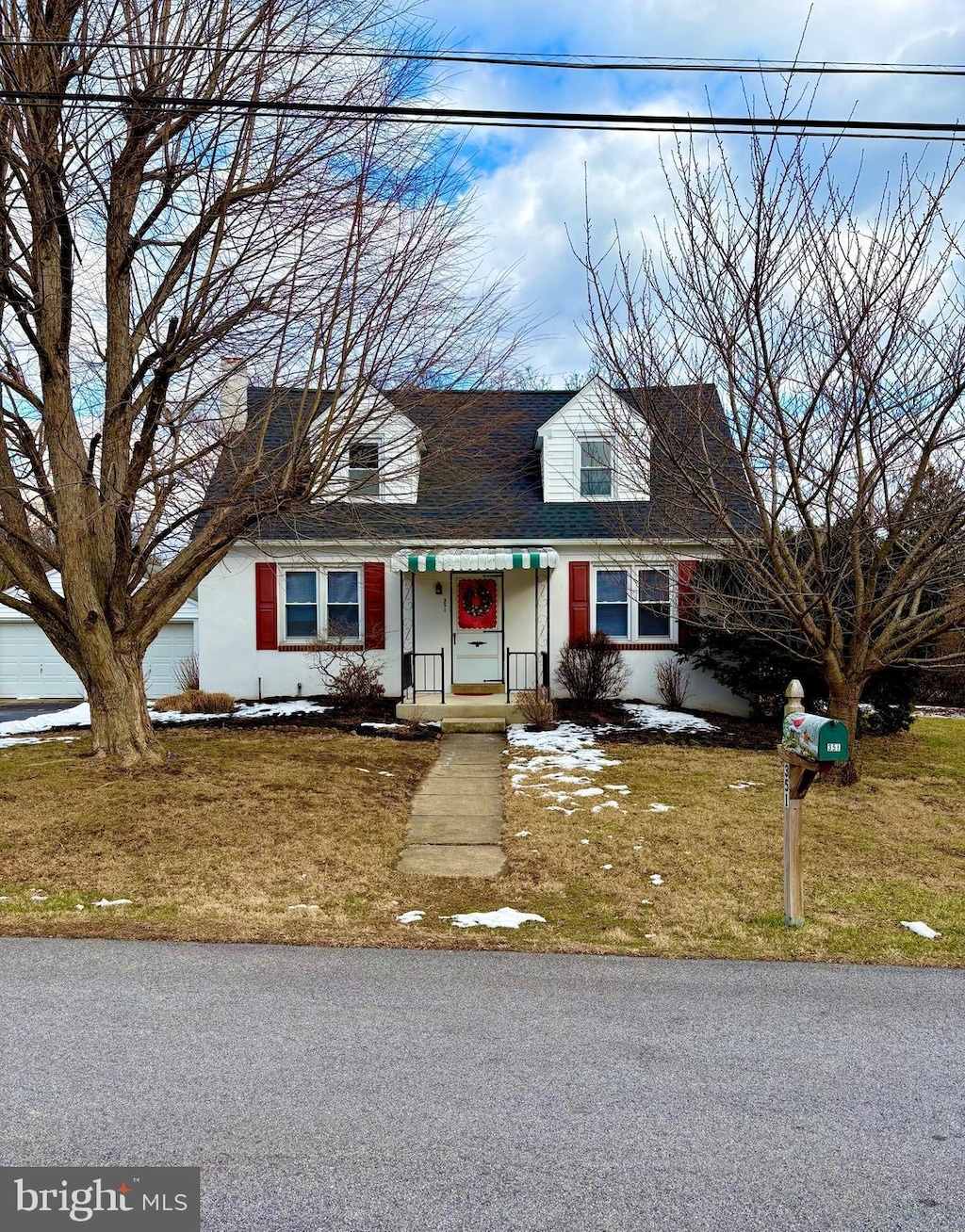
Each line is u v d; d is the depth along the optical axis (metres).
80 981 5.13
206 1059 4.19
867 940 6.13
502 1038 4.47
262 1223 3.02
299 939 5.90
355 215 8.92
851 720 11.09
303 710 15.73
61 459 9.80
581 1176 3.30
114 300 9.69
